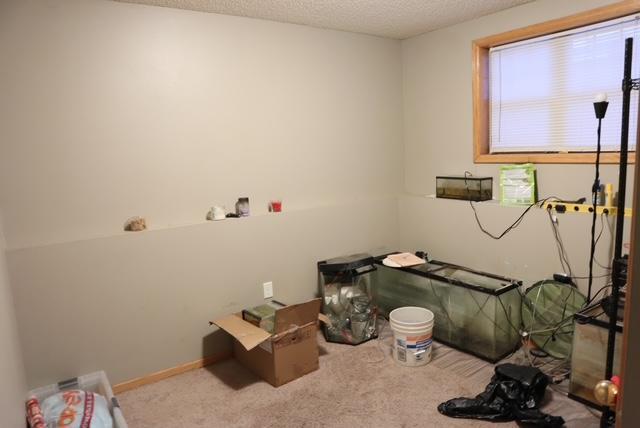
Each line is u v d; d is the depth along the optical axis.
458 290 2.93
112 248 2.55
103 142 2.58
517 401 2.19
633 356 0.64
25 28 2.31
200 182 2.94
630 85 1.85
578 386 2.30
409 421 2.23
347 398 2.46
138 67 2.65
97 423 2.05
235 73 3.01
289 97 3.28
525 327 2.93
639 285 0.62
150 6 2.66
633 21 2.55
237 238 3.01
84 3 2.46
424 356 2.78
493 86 3.36
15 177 2.35
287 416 2.33
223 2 2.68
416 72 3.82
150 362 2.74
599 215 2.61
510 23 3.07
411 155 3.99
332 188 3.60
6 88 2.29
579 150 2.91
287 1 2.72
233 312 3.03
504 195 3.18
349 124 3.65
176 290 2.79
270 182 3.25
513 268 3.10
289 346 2.63
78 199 2.53
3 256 2.17
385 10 2.99
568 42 2.87
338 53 3.52
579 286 2.74
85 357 2.53
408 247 3.92
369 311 3.21
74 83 2.47
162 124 2.77
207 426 2.28
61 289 2.43
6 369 1.66
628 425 0.66
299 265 3.34
